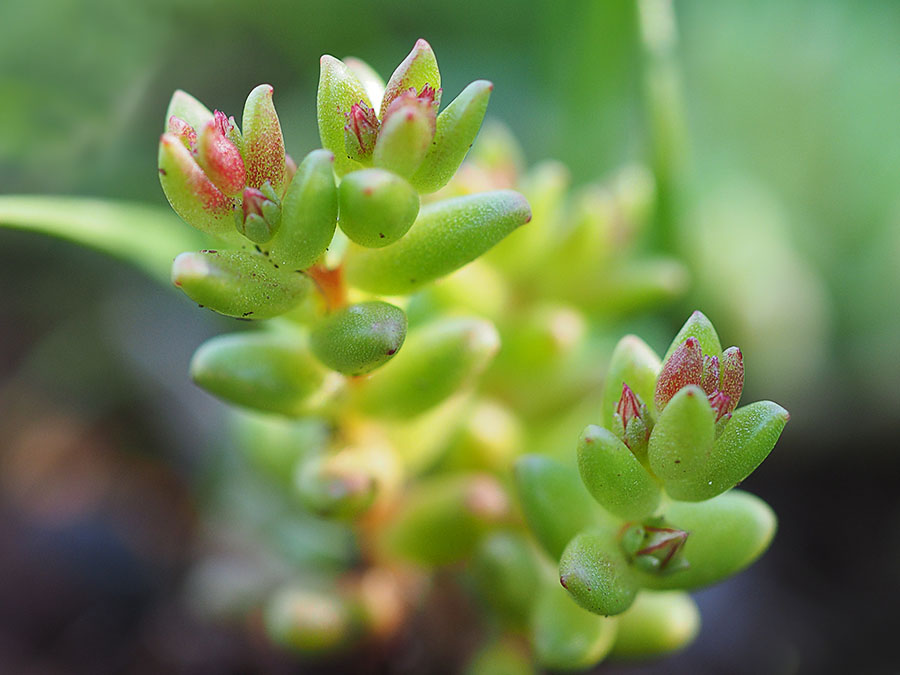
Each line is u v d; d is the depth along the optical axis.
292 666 0.10
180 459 0.13
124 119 0.14
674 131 0.11
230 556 0.11
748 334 0.13
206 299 0.07
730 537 0.08
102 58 0.14
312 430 0.10
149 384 0.13
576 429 0.10
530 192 0.10
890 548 0.12
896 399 0.13
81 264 0.14
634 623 0.08
